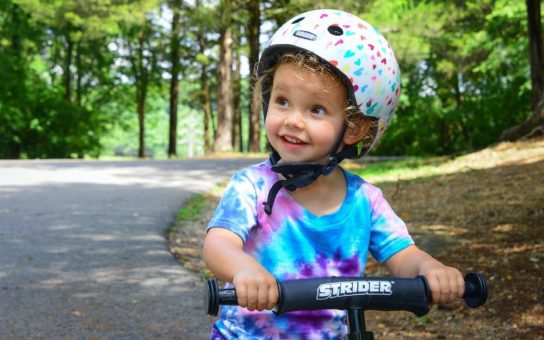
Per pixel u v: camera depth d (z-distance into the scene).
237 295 1.87
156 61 38.34
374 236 2.40
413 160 16.78
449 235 7.46
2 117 32.41
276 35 2.28
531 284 5.36
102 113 40.75
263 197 2.31
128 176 14.85
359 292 1.96
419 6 20.73
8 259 6.34
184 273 6.09
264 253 2.29
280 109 2.27
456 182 11.22
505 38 22.33
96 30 25.56
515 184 10.22
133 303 5.10
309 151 2.25
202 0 26.23
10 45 33.94
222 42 28.42
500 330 4.55
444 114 31.06
